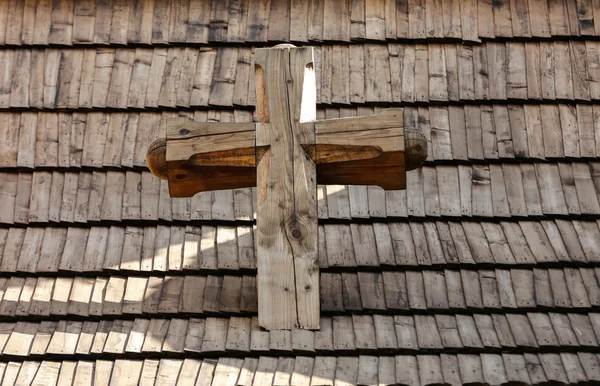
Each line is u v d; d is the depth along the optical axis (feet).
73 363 36.91
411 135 36.73
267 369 35.76
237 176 37.45
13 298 38.99
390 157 36.50
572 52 44.60
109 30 44.78
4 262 40.27
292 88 37.29
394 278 39.09
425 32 44.60
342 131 36.73
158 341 37.04
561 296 38.58
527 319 37.86
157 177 40.34
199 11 45.01
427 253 39.86
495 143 42.93
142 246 40.42
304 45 44.34
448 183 42.11
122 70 44.21
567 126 43.39
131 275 39.58
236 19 44.83
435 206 41.50
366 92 43.62
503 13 45.01
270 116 37.01
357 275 39.24
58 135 43.32
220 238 40.60
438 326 37.42
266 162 36.78
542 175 42.45
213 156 36.68
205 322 37.55
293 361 35.99
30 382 36.37
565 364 36.22
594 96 43.91
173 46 44.57
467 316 37.93
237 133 36.83
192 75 44.04
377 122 36.68
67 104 43.73
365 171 37.22
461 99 43.65
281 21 44.68
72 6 45.16
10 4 45.24
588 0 45.42
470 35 44.60
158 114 43.47
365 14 44.83
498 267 39.52
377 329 37.09
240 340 36.60
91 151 42.88
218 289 38.83
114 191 42.01
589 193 42.01
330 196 41.63
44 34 44.75
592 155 42.88
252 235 40.73
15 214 41.75
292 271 36.55
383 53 44.34
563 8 45.19
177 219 41.11
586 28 44.93
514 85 43.96
